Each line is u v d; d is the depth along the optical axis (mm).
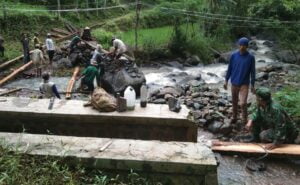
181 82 13773
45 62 15352
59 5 23938
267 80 14141
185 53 18266
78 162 4777
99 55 12062
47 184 4223
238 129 8266
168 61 17812
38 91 11875
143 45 18141
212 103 10266
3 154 4559
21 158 4691
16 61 15906
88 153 4883
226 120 8656
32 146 5012
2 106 6762
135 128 6551
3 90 11570
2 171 4277
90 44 15672
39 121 6578
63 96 11062
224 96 11281
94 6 28422
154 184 4824
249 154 6820
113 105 6641
